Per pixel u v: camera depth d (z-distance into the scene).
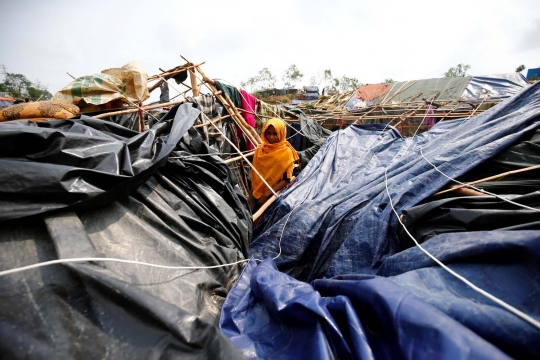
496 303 1.18
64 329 1.07
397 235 2.49
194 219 2.09
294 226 3.04
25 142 1.51
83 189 1.44
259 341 1.39
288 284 1.68
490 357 0.89
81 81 3.52
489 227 1.93
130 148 1.86
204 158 2.57
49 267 1.20
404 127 11.31
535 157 2.44
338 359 1.20
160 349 1.06
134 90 4.04
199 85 6.52
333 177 4.31
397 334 1.11
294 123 8.95
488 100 10.95
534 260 1.22
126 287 1.16
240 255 2.25
